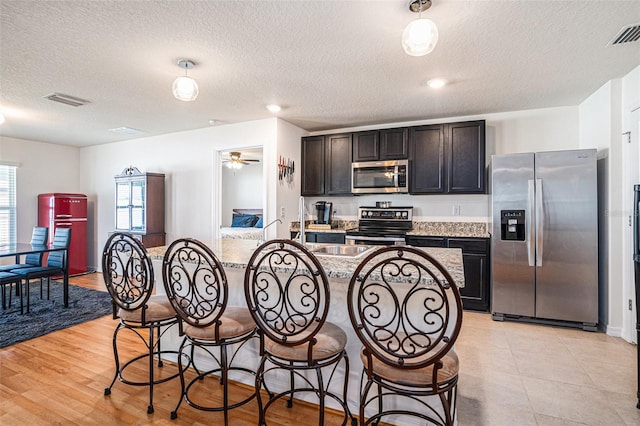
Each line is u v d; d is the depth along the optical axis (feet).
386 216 14.73
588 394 6.94
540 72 9.36
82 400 6.70
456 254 7.35
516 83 10.18
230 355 7.53
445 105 12.30
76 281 17.11
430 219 14.43
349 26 6.94
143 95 11.17
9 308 12.53
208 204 15.93
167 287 6.04
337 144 15.01
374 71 9.23
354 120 14.49
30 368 8.00
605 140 10.33
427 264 5.96
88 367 8.04
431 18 6.64
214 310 5.93
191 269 7.82
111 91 10.78
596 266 10.23
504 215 11.12
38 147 18.97
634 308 9.41
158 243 16.85
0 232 17.56
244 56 8.31
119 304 6.70
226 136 15.28
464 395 6.93
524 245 10.92
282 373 6.91
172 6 6.24
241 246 8.90
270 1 6.11
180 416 6.22
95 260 20.25
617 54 8.27
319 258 6.81
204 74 9.43
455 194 13.32
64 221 18.13
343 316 6.31
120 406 6.51
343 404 5.63
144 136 17.58
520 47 7.87
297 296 6.67
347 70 9.16
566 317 10.53
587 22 6.79
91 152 20.27
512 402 6.68
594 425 6.00
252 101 11.84
